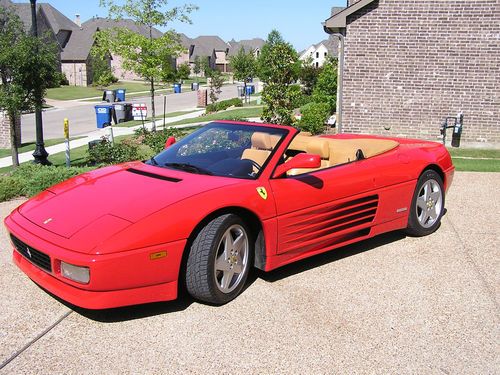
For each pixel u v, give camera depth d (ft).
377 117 42.78
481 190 25.54
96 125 84.02
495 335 11.59
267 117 44.55
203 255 12.09
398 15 40.78
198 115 96.53
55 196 13.56
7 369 10.07
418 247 17.33
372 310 12.71
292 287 13.97
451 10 39.99
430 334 11.61
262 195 13.39
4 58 31.99
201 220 12.07
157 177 13.88
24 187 24.29
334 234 15.37
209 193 12.62
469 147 41.86
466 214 21.26
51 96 155.22
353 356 10.68
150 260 11.34
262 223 13.35
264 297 13.33
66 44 214.07
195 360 10.45
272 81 44.50
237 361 10.43
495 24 39.65
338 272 15.08
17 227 12.55
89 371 10.05
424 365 10.40
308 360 10.51
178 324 11.89
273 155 14.39
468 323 12.13
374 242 17.88
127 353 10.68
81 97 154.20
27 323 11.91
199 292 12.35
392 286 14.12
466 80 40.91
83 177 14.80
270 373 10.05
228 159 14.67
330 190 14.97
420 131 42.37
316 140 16.81
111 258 10.87
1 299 13.12
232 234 12.99
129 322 11.96
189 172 14.29
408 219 17.83
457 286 14.19
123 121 87.56
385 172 16.56
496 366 10.38
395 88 42.01
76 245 11.12
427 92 41.65
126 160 35.12
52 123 88.43
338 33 42.37
